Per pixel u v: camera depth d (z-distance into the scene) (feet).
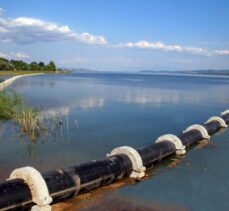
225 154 44.29
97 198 28.84
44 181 25.79
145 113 83.20
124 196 29.45
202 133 52.60
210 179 34.37
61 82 235.20
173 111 88.94
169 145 41.93
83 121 68.28
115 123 66.95
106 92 148.46
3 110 67.67
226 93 157.69
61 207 26.76
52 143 48.70
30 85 187.21
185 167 38.29
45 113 77.20
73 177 28.25
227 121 70.08
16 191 24.47
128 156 34.50
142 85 222.89
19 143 48.39
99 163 31.53
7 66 408.46
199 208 27.61
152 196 29.66
